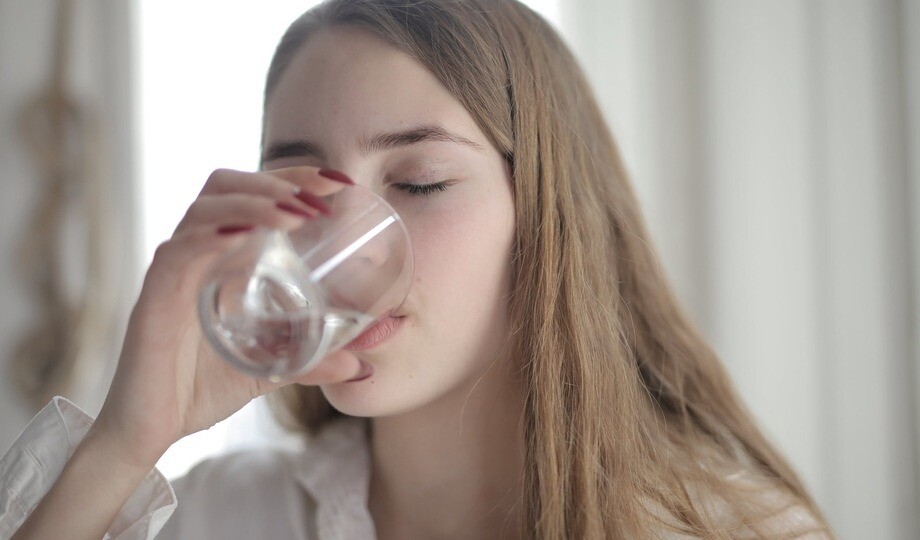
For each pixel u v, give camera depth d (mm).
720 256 1189
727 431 927
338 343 565
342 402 680
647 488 770
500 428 780
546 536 714
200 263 613
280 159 719
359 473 832
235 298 518
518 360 770
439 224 693
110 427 625
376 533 837
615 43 1226
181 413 670
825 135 1149
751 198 1174
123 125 1273
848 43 1144
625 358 837
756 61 1175
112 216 1271
